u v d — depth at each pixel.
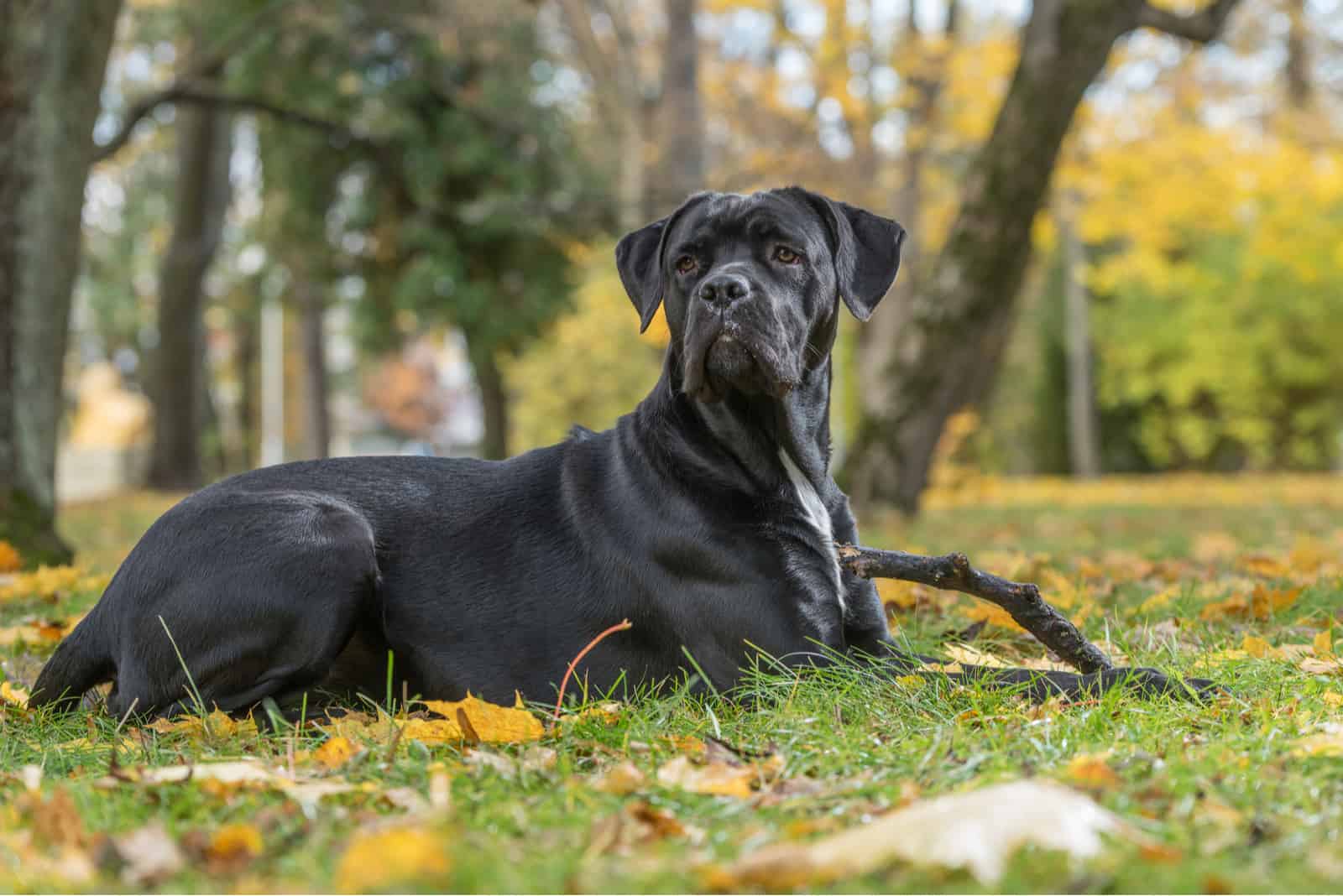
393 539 3.90
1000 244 11.05
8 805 2.61
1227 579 6.05
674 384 3.87
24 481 7.71
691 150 17.28
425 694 3.82
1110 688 3.39
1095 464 33.50
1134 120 20.88
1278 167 20.08
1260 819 2.31
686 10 17.17
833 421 33.88
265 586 3.59
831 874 2.04
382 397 57.84
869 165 21.94
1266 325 31.59
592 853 2.21
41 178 7.91
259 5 18.39
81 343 39.81
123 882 2.14
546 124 19.94
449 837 2.24
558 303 20.80
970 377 11.55
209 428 32.38
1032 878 2.07
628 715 3.35
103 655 3.79
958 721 3.11
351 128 18.70
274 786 2.67
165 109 23.28
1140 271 25.91
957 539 10.00
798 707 3.29
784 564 3.71
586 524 3.86
